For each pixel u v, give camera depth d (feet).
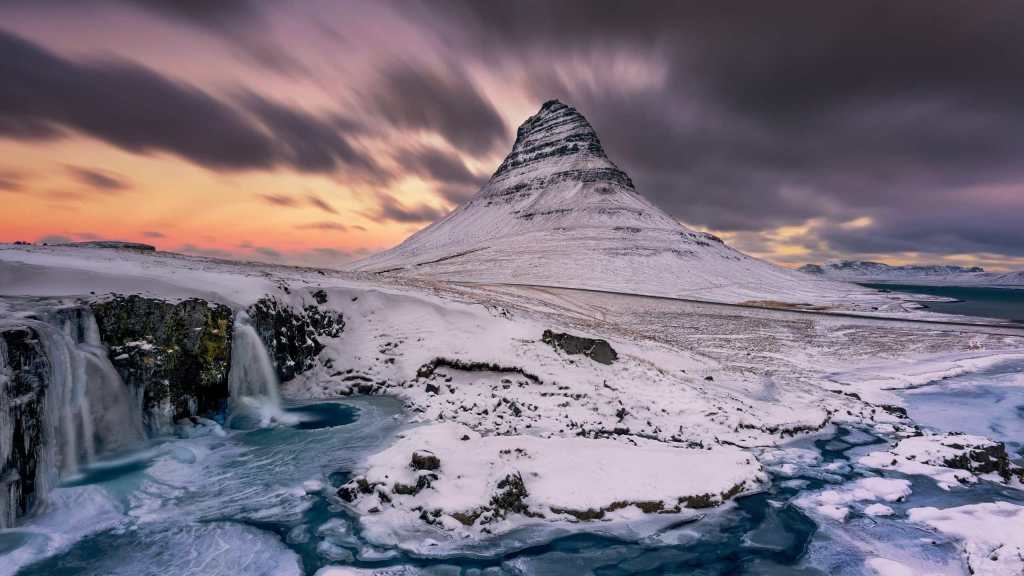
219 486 43.73
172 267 82.99
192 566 32.58
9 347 38.83
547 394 67.67
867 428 65.87
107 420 48.37
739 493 44.78
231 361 62.95
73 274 63.57
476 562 34.17
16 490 36.68
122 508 39.32
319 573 32.30
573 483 42.68
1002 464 51.42
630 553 35.94
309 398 70.44
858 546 37.47
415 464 42.80
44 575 31.12
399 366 76.02
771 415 65.92
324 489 43.34
